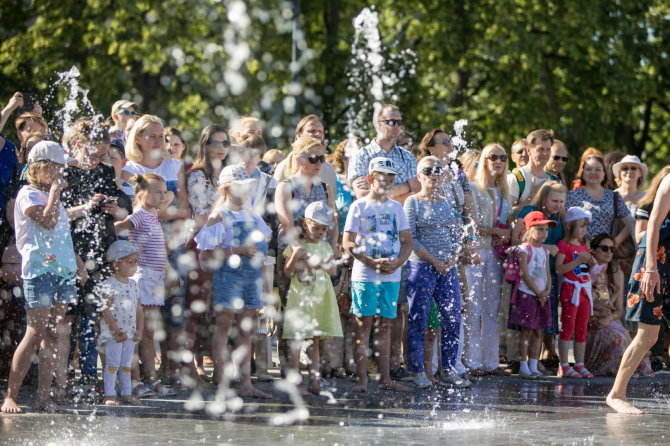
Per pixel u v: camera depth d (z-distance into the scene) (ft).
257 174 55.77
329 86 155.33
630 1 157.38
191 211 53.47
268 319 56.13
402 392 52.44
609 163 75.97
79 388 49.65
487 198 63.93
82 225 47.37
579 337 65.77
